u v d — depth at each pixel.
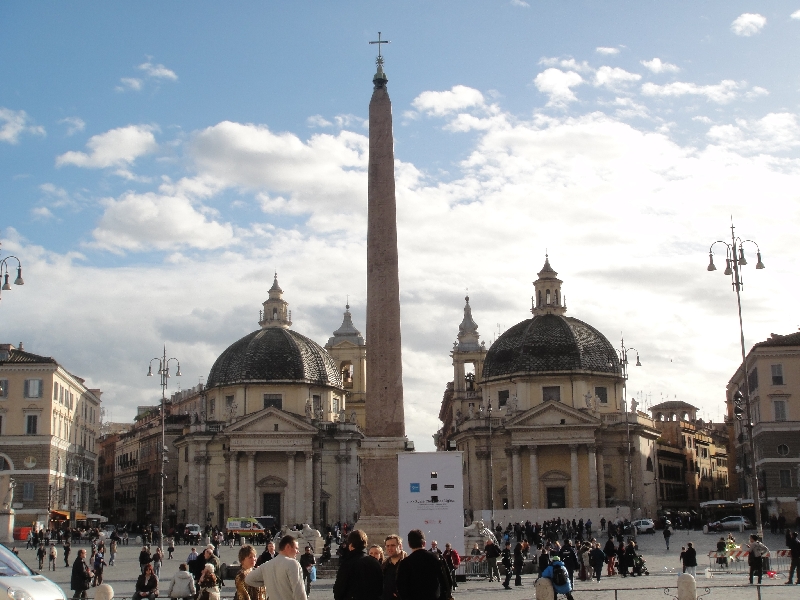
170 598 24.53
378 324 37.00
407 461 34.38
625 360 78.12
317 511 88.88
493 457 88.81
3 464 76.00
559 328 89.94
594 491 84.25
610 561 41.91
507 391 90.44
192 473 90.44
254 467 88.12
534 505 84.88
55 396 78.81
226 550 68.75
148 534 75.00
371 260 37.28
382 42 38.88
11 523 64.56
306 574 31.36
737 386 94.25
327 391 93.56
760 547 32.69
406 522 34.12
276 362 91.19
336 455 90.88
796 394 74.62
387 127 37.78
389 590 14.23
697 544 62.50
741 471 84.25
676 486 117.88
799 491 73.50
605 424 86.38
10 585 15.90
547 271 93.81
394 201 37.53
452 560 28.64
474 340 117.31
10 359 77.94
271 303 96.75
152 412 128.50
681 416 140.25
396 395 36.88
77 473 87.81
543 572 25.02
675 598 26.91
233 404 89.56
